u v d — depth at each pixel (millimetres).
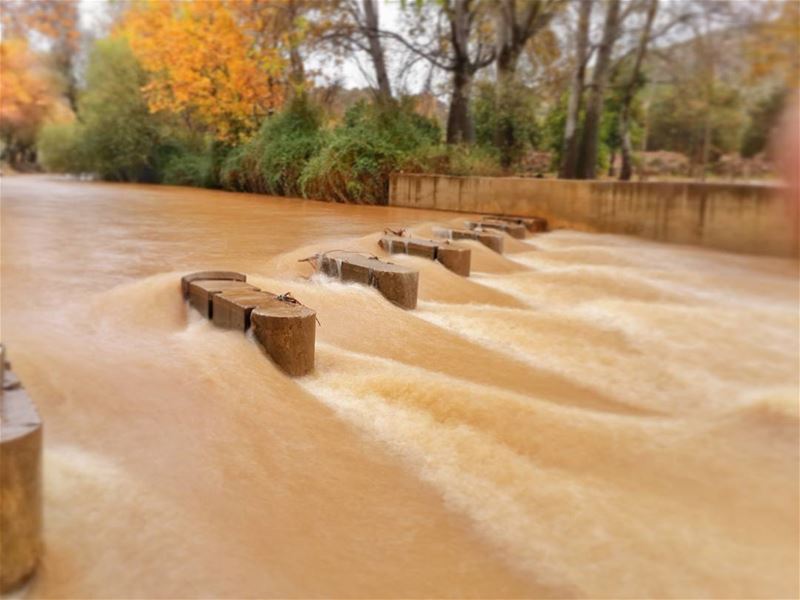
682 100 15359
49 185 27094
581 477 3758
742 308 8234
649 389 5617
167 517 2705
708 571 3064
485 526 3191
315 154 20203
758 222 10961
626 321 7324
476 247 10000
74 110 39531
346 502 3195
